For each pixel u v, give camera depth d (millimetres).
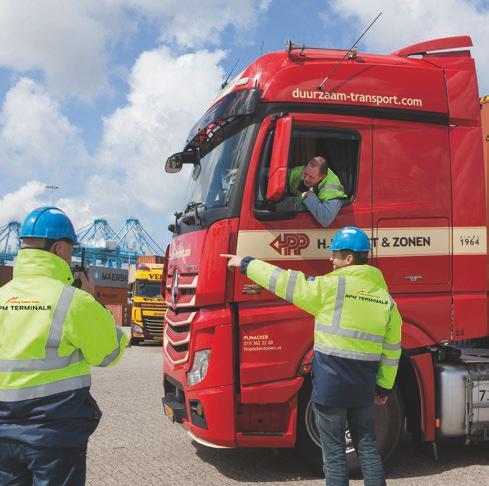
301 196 4898
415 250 5090
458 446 6117
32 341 2494
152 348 20547
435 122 5262
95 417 2654
